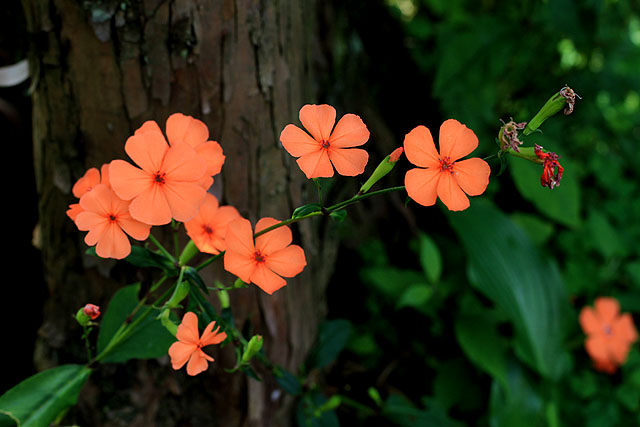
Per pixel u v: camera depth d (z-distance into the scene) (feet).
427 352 3.84
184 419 2.82
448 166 2.03
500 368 3.44
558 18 3.88
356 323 3.93
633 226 4.84
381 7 4.57
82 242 2.66
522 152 2.03
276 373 2.66
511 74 4.85
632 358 4.08
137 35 2.43
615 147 5.35
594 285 4.40
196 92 2.51
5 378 3.20
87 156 2.57
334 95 3.90
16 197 3.23
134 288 2.47
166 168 2.06
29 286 3.31
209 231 2.24
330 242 3.43
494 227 3.82
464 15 4.67
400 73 4.73
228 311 2.29
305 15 2.77
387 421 3.29
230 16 2.45
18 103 3.09
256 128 2.61
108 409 2.78
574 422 3.76
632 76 4.89
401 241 4.35
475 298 3.94
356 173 2.06
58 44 2.46
